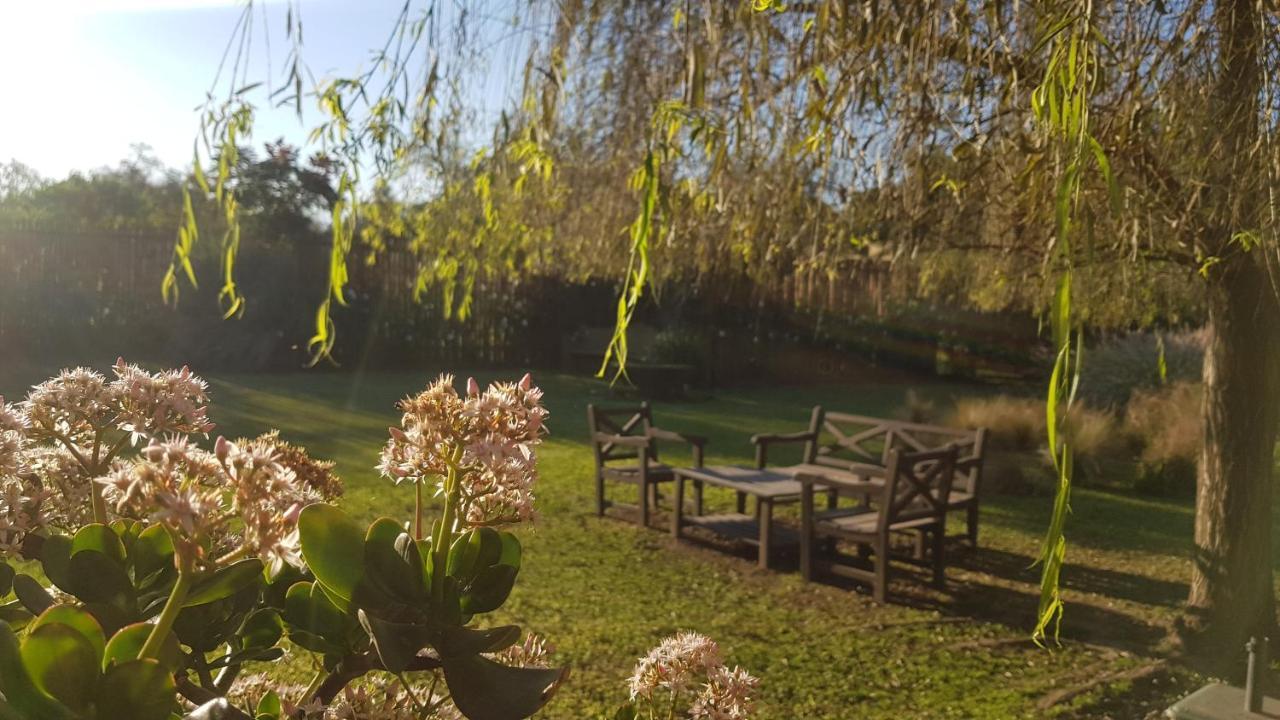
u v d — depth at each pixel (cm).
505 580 100
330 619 98
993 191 359
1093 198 301
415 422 97
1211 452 429
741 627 460
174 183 2225
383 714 109
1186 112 290
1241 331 415
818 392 1647
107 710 71
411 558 92
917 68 288
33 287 1447
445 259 521
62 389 111
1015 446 929
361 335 1647
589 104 350
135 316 1520
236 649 106
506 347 1792
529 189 466
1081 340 108
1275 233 276
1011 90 272
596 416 698
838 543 644
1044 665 416
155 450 75
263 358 1567
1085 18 146
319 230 1678
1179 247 383
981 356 1783
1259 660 305
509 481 97
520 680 90
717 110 289
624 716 143
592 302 1838
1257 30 258
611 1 313
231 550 100
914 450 668
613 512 693
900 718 356
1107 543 649
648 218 152
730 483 597
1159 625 471
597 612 474
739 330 1747
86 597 91
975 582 554
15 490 105
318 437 941
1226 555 423
